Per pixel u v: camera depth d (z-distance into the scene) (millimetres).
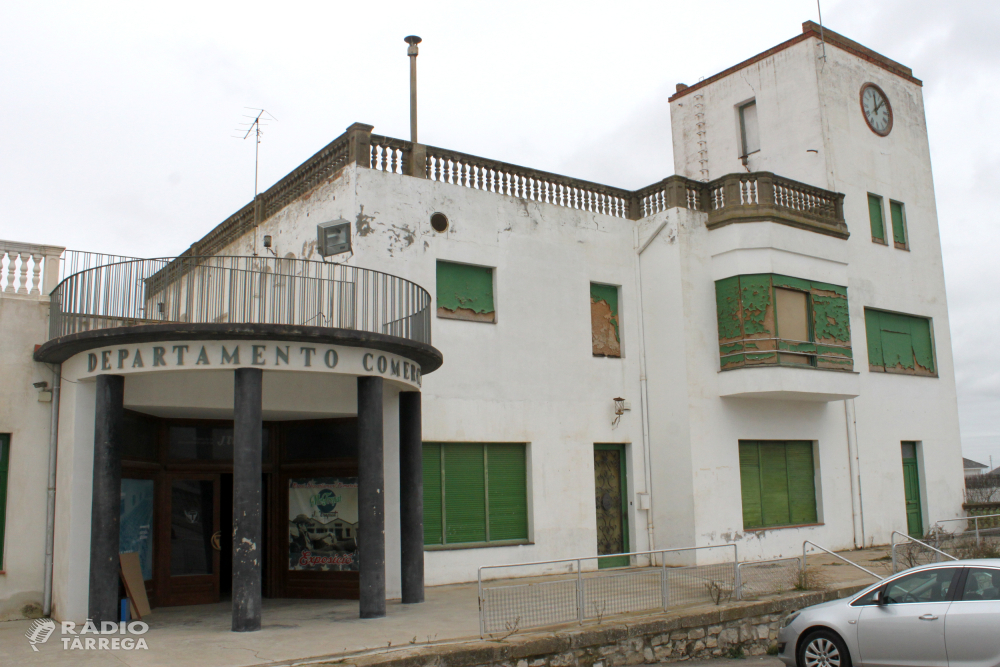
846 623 9055
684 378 17844
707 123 24688
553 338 17406
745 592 12820
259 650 9211
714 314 18688
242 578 10320
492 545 15883
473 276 16562
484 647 9477
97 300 11484
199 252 21141
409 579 12664
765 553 18438
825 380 18797
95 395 11648
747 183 19625
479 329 16312
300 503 13984
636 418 18406
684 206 18672
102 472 10711
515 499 16547
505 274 16875
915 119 25344
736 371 18125
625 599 11547
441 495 15516
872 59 24047
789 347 18297
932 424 23781
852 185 22500
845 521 20562
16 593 11562
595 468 17922
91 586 10523
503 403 16422
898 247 23828
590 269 18281
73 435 11500
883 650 8758
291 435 14180
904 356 23562
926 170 25391
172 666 8516
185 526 13258
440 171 16297
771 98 23078
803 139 22219
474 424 15938
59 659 8930
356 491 13594
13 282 12398
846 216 22203
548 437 16969
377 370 11609
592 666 10328
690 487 17453
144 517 12656
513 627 10281
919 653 8539
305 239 16375
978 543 18281
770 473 19375
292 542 13938
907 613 8711
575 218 18219
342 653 9039
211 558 13398
